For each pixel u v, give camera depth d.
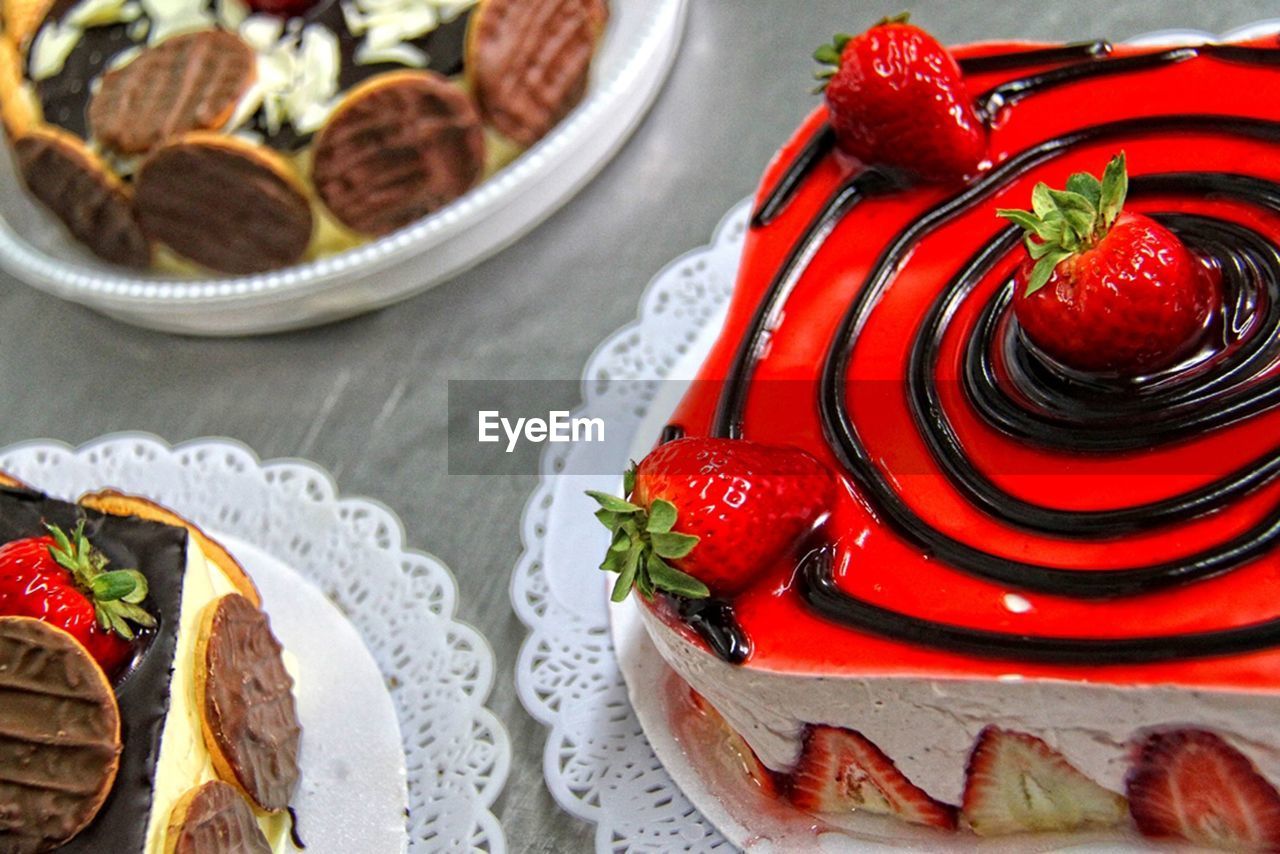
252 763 0.65
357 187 0.80
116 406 0.83
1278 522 0.57
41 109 0.82
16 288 0.88
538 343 0.80
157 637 0.64
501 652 0.72
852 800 0.64
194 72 0.80
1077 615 0.58
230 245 0.81
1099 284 0.59
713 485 0.60
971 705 0.59
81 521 0.66
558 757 0.69
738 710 0.62
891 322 0.65
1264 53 0.67
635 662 0.69
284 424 0.80
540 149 0.81
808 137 0.70
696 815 0.66
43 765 0.61
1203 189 0.64
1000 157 0.67
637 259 0.82
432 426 0.79
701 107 0.85
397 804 0.68
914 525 0.60
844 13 0.86
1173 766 0.58
